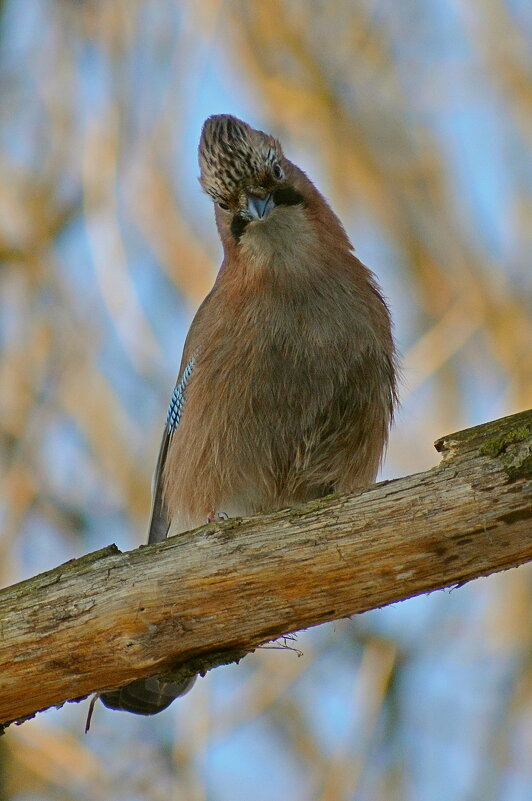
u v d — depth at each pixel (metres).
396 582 7.08
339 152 12.33
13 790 10.84
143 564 7.19
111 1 12.53
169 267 11.99
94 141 11.94
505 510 6.86
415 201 12.31
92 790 10.92
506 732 11.19
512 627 11.44
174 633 7.19
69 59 12.62
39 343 12.01
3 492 11.66
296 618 7.21
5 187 12.38
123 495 11.84
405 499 6.98
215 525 7.21
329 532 7.05
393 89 12.58
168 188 12.14
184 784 10.76
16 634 7.16
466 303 11.93
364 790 11.14
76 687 7.34
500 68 12.56
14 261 12.13
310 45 12.60
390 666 11.39
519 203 12.28
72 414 11.92
